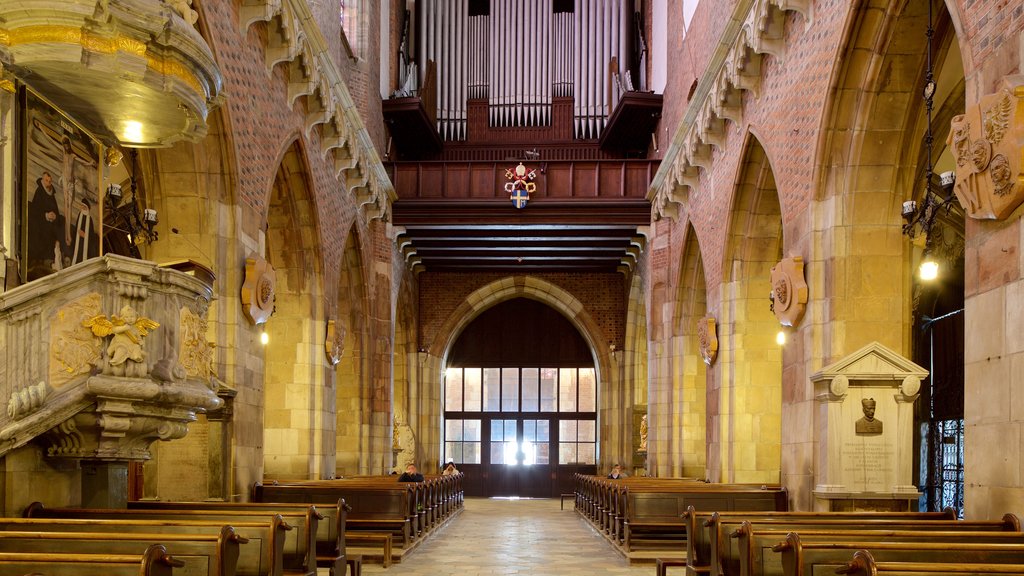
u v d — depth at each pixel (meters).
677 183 20.19
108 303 7.48
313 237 16.69
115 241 12.25
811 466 11.60
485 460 31.77
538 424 31.83
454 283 30.27
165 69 7.81
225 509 9.33
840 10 10.93
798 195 12.48
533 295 30.53
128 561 5.22
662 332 23.00
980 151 7.41
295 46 13.73
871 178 11.45
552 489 31.53
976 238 7.81
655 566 12.73
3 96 7.30
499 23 28.33
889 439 10.54
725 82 15.27
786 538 6.45
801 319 12.14
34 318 6.90
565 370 31.92
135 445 8.02
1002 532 6.86
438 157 27.89
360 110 21.08
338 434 22.06
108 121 8.80
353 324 22.08
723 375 16.69
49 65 7.28
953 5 8.25
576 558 13.64
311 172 16.16
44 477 7.99
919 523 8.05
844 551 6.32
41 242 8.06
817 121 11.67
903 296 11.45
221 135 11.66
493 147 28.05
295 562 8.23
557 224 23.48
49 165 8.23
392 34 25.11
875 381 10.59
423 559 13.38
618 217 23.52
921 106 11.16
